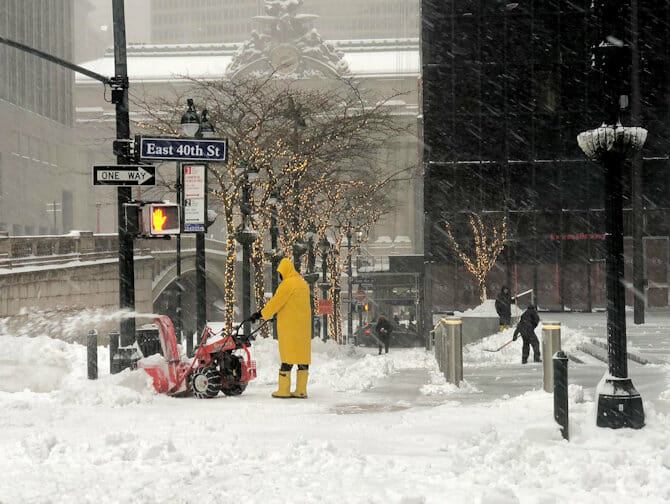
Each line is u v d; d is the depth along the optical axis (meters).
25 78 110.50
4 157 103.00
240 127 32.09
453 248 47.72
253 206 30.98
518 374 20.03
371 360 22.64
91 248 46.16
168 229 16.95
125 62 17.67
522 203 47.31
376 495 6.82
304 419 11.32
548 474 7.87
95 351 15.99
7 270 34.84
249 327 27.45
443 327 19.52
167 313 83.12
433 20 47.56
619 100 10.76
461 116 47.53
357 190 46.53
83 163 125.44
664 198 46.41
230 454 8.55
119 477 7.57
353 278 59.81
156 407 12.84
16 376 14.55
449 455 8.59
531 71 47.19
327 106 40.88
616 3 10.93
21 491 7.02
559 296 47.28
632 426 10.04
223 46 134.38
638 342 24.03
